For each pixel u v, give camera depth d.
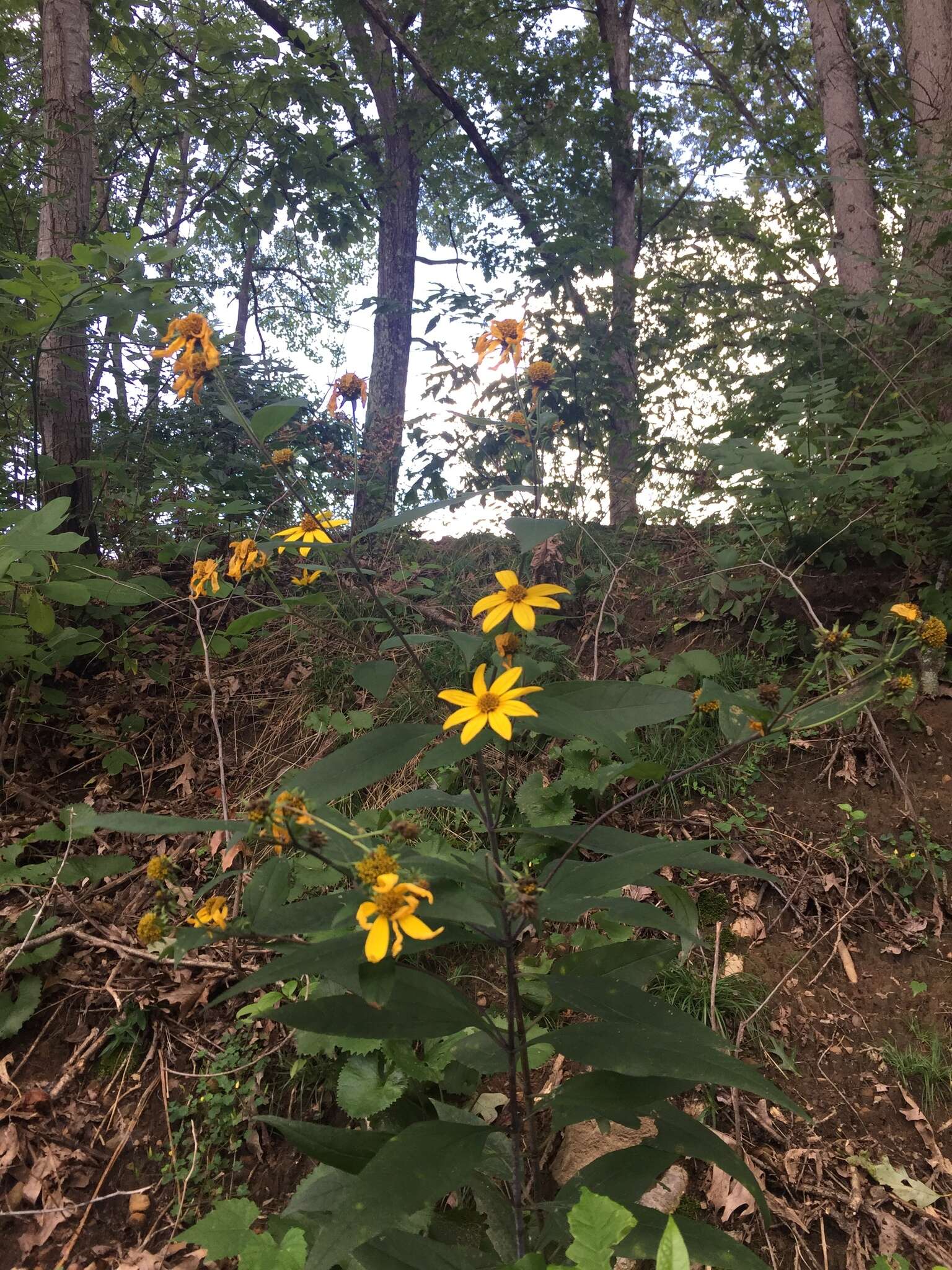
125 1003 2.38
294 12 7.29
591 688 1.39
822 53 6.17
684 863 1.37
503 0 7.62
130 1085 2.24
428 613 3.64
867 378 3.95
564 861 1.43
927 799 2.88
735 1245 1.26
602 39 8.16
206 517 3.91
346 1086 1.94
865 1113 2.08
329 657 3.56
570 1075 2.10
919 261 4.08
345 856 1.27
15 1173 2.04
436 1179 1.18
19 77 5.88
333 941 1.22
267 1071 2.22
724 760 2.96
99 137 5.36
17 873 2.56
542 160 7.70
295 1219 1.55
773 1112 2.08
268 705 3.55
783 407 3.45
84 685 3.61
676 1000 2.30
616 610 3.88
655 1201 1.82
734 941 2.50
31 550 2.55
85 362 3.88
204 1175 2.04
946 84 5.22
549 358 4.82
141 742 3.38
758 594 3.54
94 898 2.70
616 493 4.84
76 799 3.10
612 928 2.39
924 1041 2.23
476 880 1.26
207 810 3.05
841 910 2.58
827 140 6.13
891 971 2.42
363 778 1.28
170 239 7.98
